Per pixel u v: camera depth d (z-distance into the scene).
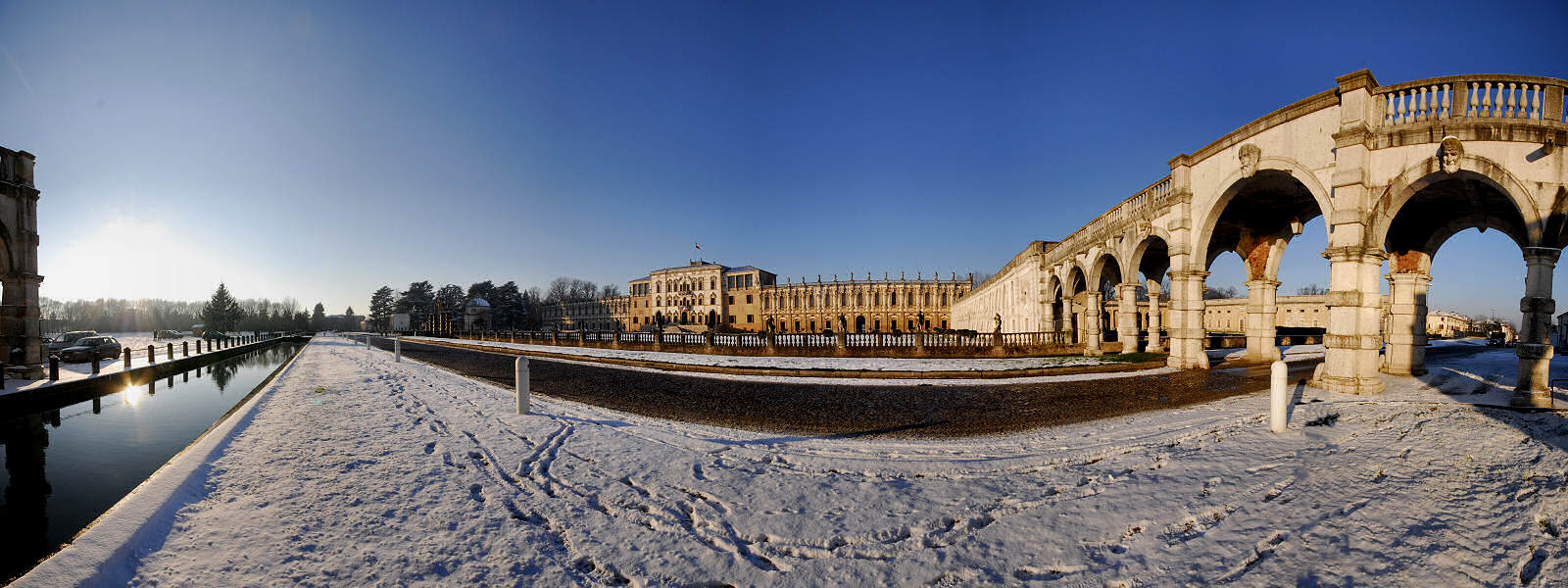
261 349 56.62
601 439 7.82
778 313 112.69
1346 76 11.00
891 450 7.06
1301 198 15.59
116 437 12.48
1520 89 9.91
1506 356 21.39
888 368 18.72
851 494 5.29
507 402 11.84
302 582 3.72
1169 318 16.94
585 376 17.83
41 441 12.11
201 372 29.16
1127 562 3.92
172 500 5.15
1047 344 24.41
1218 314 57.41
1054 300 29.33
